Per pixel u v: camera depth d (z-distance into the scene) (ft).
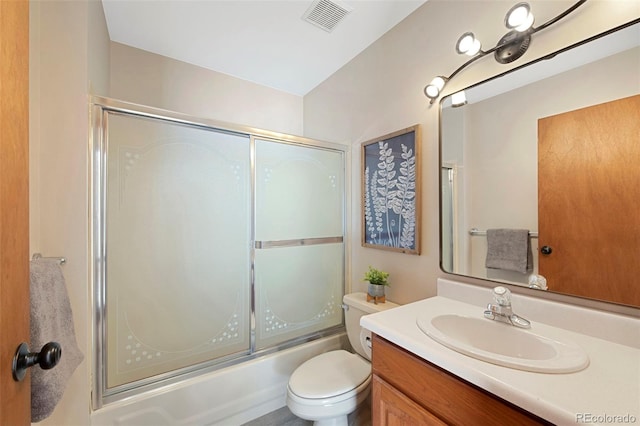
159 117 4.73
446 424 2.67
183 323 4.94
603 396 2.08
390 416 3.25
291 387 4.39
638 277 2.87
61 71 3.85
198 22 5.61
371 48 6.31
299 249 6.37
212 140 5.28
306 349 6.13
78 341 3.86
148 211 4.64
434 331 3.13
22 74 1.88
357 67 6.74
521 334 3.26
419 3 5.14
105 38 5.45
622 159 2.97
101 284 4.16
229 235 5.43
